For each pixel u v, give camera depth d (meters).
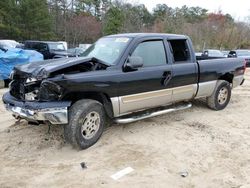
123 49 5.53
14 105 4.97
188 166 4.58
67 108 4.79
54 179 4.16
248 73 19.58
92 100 5.12
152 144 5.33
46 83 4.66
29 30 42.19
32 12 41.81
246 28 54.38
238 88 11.90
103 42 6.09
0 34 40.31
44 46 19.47
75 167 4.48
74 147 5.01
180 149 5.16
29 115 4.73
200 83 6.83
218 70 7.22
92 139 5.12
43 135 5.55
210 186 4.06
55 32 50.53
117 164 4.57
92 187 3.96
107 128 5.98
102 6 59.66
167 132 5.91
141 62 5.37
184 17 61.44
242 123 6.71
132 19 53.72
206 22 55.50
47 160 4.70
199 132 5.99
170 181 4.14
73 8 57.59
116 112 5.38
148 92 5.74
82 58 5.21
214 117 7.05
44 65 4.99
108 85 5.11
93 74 4.98
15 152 4.94
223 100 7.71
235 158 4.88
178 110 6.95
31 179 4.15
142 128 6.08
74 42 51.34
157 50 5.99
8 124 6.20
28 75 4.90
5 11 39.94
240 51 26.55
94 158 4.76
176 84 6.22
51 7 53.44
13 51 11.88
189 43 6.65
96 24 52.88
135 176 4.24
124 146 5.21
